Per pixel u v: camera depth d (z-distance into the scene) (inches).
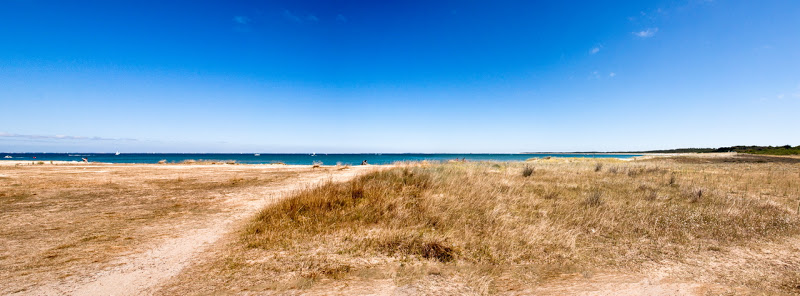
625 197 375.2
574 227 251.1
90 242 204.1
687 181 522.0
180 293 136.3
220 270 161.6
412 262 177.6
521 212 295.4
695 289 148.3
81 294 133.6
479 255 189.3
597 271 170.4
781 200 363.9
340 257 181.3
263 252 188.5
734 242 219.0
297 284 146.2
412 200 326.6
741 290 146.4
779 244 213.8
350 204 306.3
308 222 250.5
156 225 250.5
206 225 252.7
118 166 847.1
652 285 152.6
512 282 155.4
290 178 597.6
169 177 583.5
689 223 263.6
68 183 462.3
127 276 153.1
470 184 423.2
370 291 140.9
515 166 824.9
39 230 228.4
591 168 773.9
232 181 541.3
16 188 405.1
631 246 210.8
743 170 764.0
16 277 148.1
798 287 148.0
